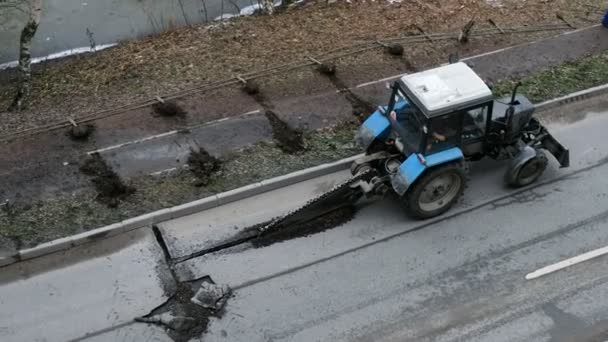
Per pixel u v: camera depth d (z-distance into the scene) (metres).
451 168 11.05
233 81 14.41
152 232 11.45
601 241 11.36
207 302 10.31
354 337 9.88
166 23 17.94
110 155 12.55
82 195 11.83
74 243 11.12
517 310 10.28
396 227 11.59
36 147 12.65
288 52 15.46
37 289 10.50
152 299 10.40
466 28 15.77
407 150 11.19
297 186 12.37
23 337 9.82
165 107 13.48
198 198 11.87
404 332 9.95
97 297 10.41
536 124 12.41
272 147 12.93
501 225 11.64
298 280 10.68
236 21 17.19
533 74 15.04
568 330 10.02
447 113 10.47
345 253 11.12
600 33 16.42
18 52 16.83
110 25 17.88
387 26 16.61
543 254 11.13
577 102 14.47
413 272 10.83
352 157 12.79
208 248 11.18
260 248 11.20
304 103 13.91
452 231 11.52
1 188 11.84
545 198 12.16
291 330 9.95
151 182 12.12
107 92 14.30
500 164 12.81
